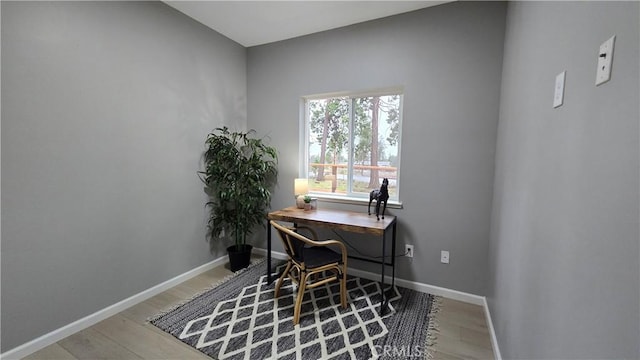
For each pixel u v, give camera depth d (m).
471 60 2.22
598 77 0.70
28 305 1.67
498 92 2.15
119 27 2.04
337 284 2.62
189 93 2.64
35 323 1.71
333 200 2.89
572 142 0.84
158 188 2.41
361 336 1.87
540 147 1.12
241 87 3.26
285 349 1.74
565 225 0.86
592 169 0.71
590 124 0.74
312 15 2.52
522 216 1.32
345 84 2.74
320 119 3.09
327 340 1.83
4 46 1.50
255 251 3.38
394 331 1.93
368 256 2.76
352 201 2.79
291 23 2.67
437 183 2.42
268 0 2.29
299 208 2.87
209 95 2.85
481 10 2.17
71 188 1.83
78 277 1.90
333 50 2.78
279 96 3.13
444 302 2.34
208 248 2.97
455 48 2.27
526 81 1.38
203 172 2.85
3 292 1.57
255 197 3.00
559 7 0.99
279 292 2.46
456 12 2.25
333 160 3.05
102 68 1.95
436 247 2.46
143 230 2.31
